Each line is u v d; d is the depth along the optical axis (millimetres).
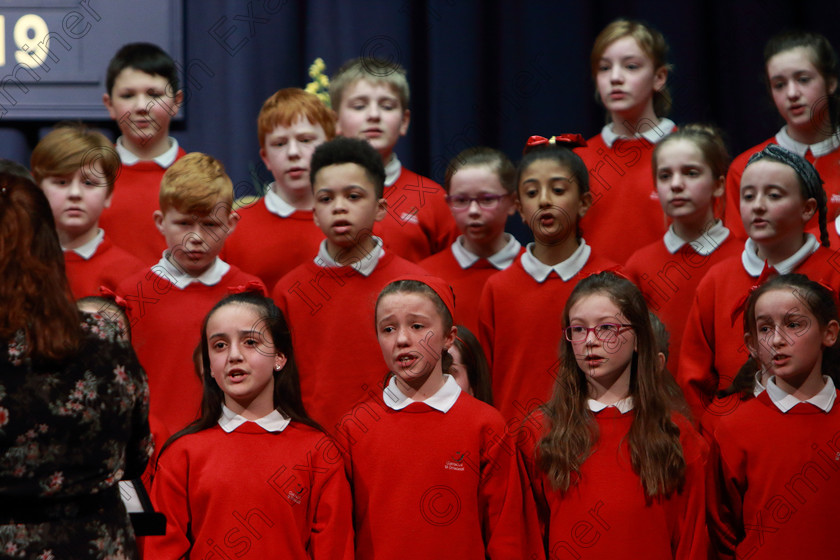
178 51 11469
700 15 11703
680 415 6812
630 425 6586
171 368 7859
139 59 9422
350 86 9594
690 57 11695
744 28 11695
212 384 6797
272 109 8930
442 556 6410
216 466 6492
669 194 8383
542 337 8125
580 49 11766
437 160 11766
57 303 4770
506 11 11828
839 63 9602
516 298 8266
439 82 11773
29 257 4785
